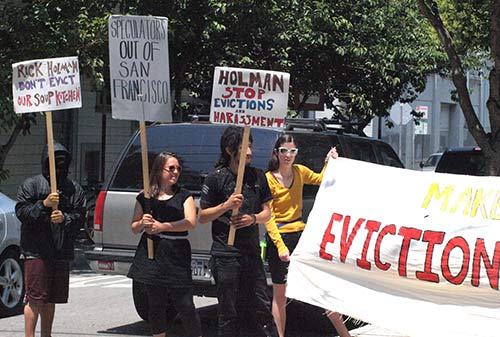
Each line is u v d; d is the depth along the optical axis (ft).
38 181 26.84
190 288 24.73
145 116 25.22
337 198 23.84
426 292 22.54
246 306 25.43
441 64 72.64
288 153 26.89
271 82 24.68
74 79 27.20
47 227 26.43
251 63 60.29
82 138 73.46
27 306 26.32
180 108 66.28
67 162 27.27
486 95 151.53
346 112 73.51
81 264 53.78
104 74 56.54
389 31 69.41
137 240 30.99
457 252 22.07
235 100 24.77
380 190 23.47
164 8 56.34
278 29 61.67
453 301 22.22
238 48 61.00
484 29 57.11
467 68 81.30
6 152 53.57
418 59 69.41
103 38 50.16
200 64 63.26
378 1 68.64
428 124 138.00
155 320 24.75
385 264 22.91
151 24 25.30
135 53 25.40
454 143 147.02
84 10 52.65
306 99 69.82
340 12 67.36
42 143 68.64
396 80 67.51
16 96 27.43
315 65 68.39
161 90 25.31
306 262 23.91
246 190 24.84
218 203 24.84
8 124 49.98
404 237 22.76
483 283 21.75
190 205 24.64
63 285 26.81
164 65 25.31
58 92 27.04
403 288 22.89
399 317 22.65
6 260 34.99
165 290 24.61
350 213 23.58
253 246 24.86
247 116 24.77
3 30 51.21
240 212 24.54
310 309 30.94
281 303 27.14
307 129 33.37
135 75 25.41
